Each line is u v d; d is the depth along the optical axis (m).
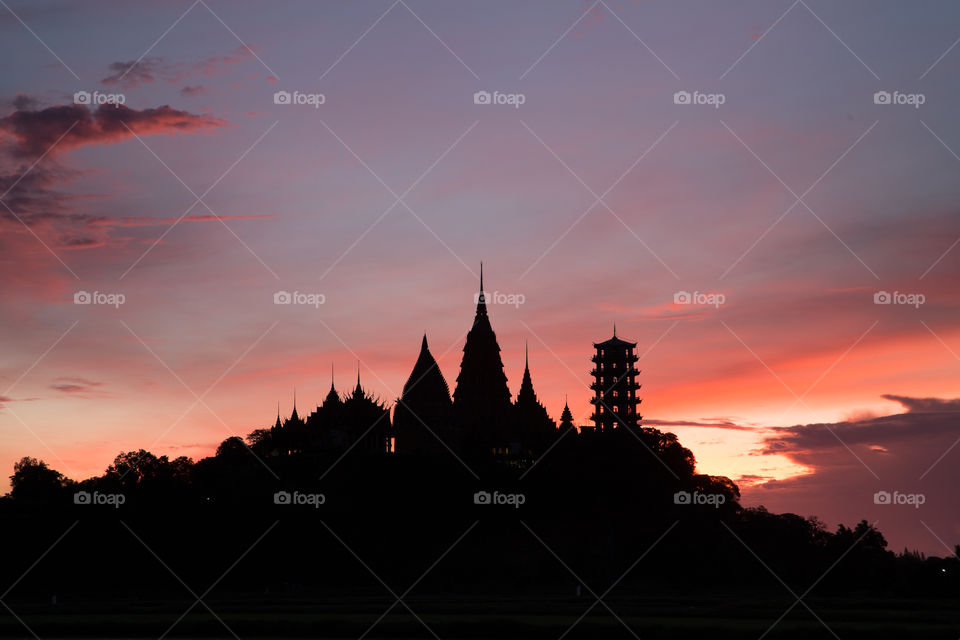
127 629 124.56
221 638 119.50
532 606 147.62
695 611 137.88
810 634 112.06
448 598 175.88
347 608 144.50
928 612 136.25
